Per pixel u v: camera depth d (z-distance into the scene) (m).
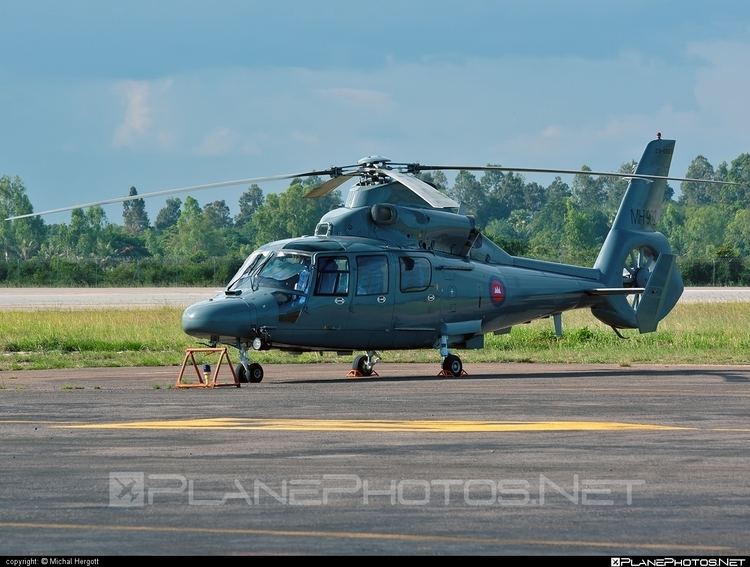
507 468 43.25
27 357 116.12
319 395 73.12
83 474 42.28
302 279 86.44
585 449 47.78
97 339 132.88
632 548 31.25
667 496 38.00
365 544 31.77
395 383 84.12
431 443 49.53
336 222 90.00
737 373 93.62
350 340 88.94
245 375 85.69
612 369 99.69
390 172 89.56
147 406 66.44
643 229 109.38
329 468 43.34
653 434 52.41
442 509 36.09
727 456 45.91
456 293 93.69
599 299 106.62
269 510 36.06
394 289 89.81
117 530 33.47
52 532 33.28
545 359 110.06
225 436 52.06
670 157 110.38
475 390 76.94
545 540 32.16
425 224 93.06
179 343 130.50
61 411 63.78
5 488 39.69
